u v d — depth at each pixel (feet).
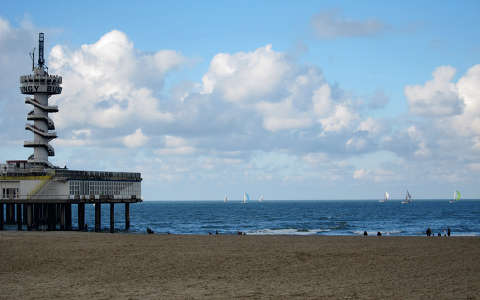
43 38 374.84
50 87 368.68
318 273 160.76
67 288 139.74
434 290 134.92
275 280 149.89
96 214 362.94
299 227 474.90
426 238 266.16
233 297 128.88
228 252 204.13
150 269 167.43
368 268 168.86
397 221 581.53
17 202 346.95
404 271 162.91
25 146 370.12
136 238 259.39
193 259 186.09
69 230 365.61
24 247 215.51
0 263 177.68
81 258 187.62
